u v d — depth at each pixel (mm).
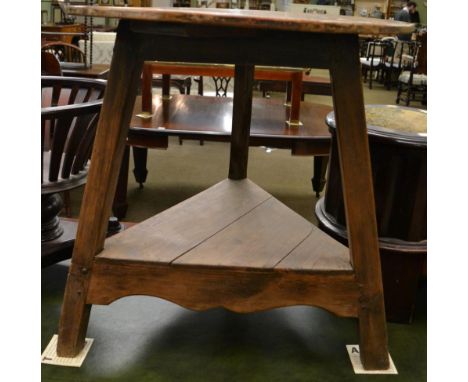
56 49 3861
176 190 2660
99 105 1365
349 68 996
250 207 1438
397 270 1330
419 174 1274
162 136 2182
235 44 993
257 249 1166
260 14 1044
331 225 1439
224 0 6336
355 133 1030
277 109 2771
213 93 4113
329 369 1153
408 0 7766
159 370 1127
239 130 1611
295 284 1084
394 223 1329
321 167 2572
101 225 1083
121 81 1020
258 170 3074
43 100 1967
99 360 1145
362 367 1150
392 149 1271
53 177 1394
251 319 1340
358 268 1082
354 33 945
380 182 1312
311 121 2512
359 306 1099
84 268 1086
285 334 1282
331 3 7922
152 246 1152
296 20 889
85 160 1484
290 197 2635
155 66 2377
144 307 1365
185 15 875
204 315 1347
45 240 1519
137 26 989
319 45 987
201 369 1138
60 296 1409
